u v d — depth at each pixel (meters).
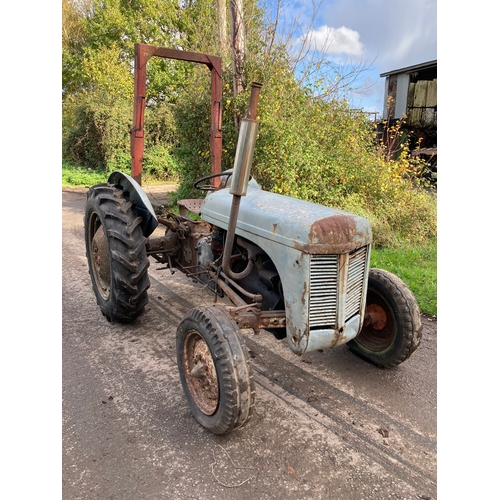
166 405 2.54
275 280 2.55
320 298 2.23
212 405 2.28
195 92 7.45
